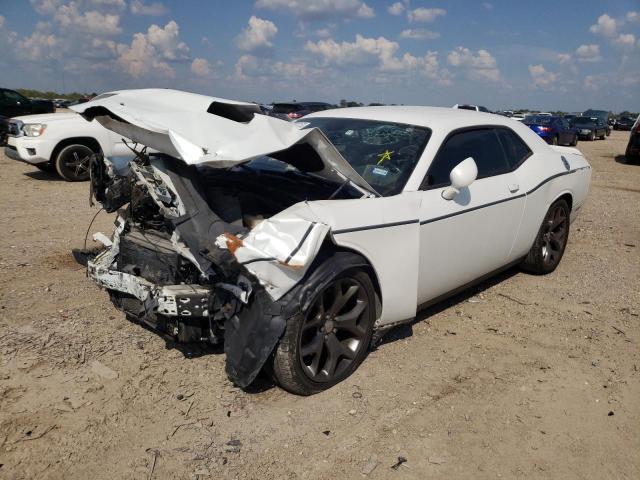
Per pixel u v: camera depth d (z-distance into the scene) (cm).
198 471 246
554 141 2252
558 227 530
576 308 452
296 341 284
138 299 315
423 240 346
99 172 365
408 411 298
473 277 416
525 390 326
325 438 273
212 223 289
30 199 801
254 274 271
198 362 334
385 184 352
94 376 313
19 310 393
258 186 340
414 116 412
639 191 1060
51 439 260
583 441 282
